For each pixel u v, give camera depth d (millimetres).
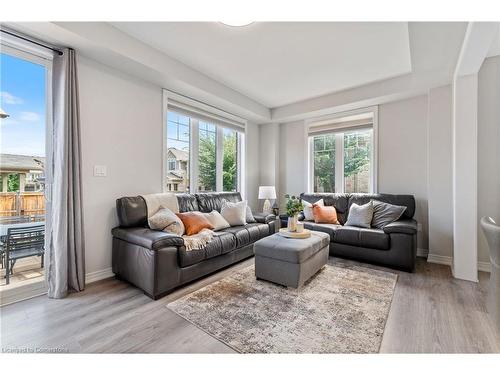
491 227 1410
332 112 4344
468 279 2639
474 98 2633
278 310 1991
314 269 2631
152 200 2898
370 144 4152
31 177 2289
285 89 3875
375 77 3434
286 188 5074
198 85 3283
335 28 2322
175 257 2322
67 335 1667
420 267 3031
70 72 2312
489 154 2900
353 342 1601
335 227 3473
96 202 2633
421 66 2756
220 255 2840
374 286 2455
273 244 2512
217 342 1605
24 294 2182
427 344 1584
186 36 2490
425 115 3564
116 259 2613
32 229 2320
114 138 2785
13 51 2127
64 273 2223
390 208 3400
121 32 2422
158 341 1612
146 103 3102
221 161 4395
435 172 3234
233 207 3629
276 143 5070
